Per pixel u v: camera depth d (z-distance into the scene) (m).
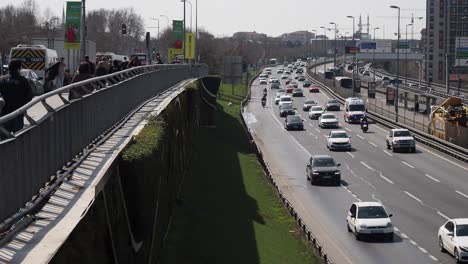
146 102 30.50
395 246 31.62
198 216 32.97
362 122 79.44
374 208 33.91
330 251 30.70
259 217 35.34
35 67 46.72
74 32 39.41
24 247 9.53
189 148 47.78
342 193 44.59
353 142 70.81
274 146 68.12
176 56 79.88
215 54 148.50
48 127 13.12
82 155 16.11
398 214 38.47
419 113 90.75
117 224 14.66
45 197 12.29
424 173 52.09
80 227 11.05
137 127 21.59
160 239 24.02
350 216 34.44
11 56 46.84
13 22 115.69
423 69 178.38
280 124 88.50
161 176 21.88
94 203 12.41
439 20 159.88
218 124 75.25
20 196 11.13
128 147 17.12
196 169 46.81
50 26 122.25
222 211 35.38
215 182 43.56
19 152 11.12
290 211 37.31
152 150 17.23
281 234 32.84
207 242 28.70
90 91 18.11
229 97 120.62
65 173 13.91
